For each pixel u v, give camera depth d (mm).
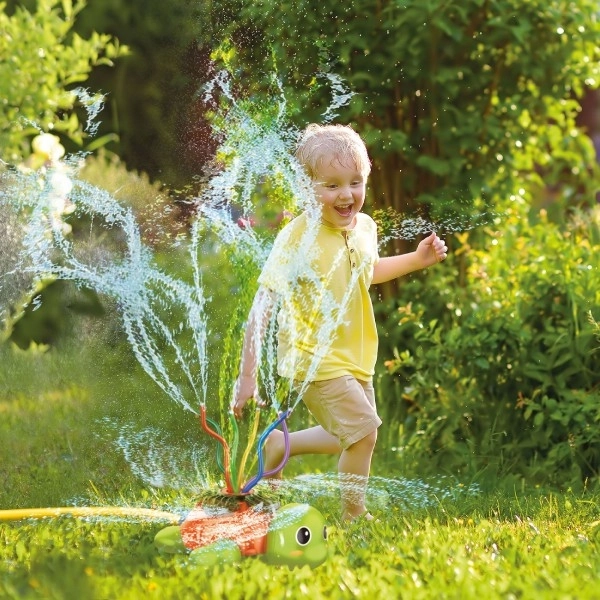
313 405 4258
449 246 6316
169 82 7891
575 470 4980
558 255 5824
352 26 6141
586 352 5133
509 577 3295
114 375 6129
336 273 4230
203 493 3682
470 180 6305
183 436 5516
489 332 5395
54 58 7086
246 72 6430
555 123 7605
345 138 4223
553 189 8148
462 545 3666
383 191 6344
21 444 5254
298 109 6055
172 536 3635
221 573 3359
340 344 4301
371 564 3443
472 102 6426
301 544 3527
